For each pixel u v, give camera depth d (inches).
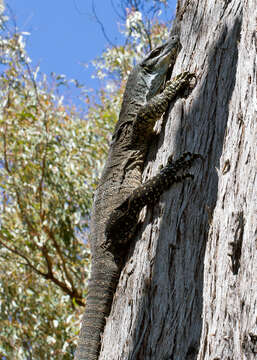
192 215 194.2
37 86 510.3
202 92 226.2
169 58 297.7
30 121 497.4
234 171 142.4
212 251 138.4
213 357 118.3
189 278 181.3
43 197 484.7
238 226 127.8
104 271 247.4
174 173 212.5
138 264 205.2
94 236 263.1
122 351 189.5
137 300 195.0
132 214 233.5
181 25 277.7
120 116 305.6
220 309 123.7
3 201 485.7
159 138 249.4
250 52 158.2
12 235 467.5
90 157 501.0
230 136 152.6
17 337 427.8
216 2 255.6
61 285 485.7
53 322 431.8
